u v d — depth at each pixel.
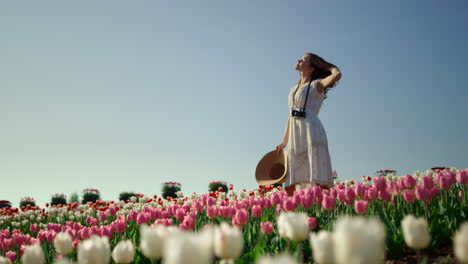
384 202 4.93
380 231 1.40
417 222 2.12
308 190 5.09
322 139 7.41
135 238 5.03
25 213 10.58
